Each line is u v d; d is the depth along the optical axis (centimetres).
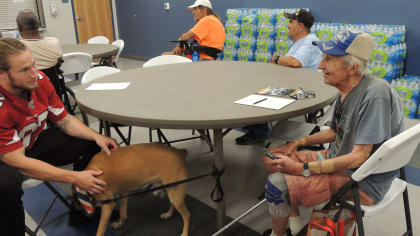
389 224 191
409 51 386
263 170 258
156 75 242
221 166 169
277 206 149
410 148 125
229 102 169
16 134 151
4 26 655
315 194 141
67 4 725
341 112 144
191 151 295
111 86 212
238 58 496
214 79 224
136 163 160
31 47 287
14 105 150
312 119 248
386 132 128
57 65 312
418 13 368
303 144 172
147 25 750
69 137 187
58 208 215
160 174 164
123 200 190
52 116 182
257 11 481
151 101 176
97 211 206
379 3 395
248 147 300
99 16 788
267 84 206
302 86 199
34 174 152
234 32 495
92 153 190
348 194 137
